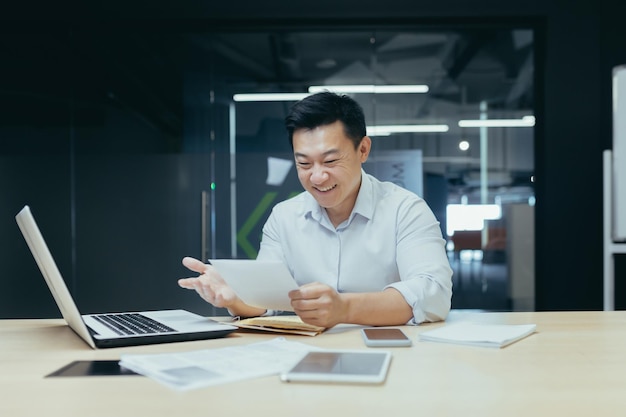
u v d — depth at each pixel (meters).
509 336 1.04
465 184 3.69
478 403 0.67
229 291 1.34
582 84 3.46
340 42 3.71
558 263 3.48
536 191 3.63
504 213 3.68
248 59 3.72
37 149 3.74
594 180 3.46
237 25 3.65
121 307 3.74
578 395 0.70
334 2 3.52
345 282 1.61
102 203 3.75
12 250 3.72
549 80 3.48
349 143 1.43
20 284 3.71
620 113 3.01
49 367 0.86
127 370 0.83
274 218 1.76
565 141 3.47
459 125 3.68
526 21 3.57
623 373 0.81
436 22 3.60
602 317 1.35
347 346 1.00
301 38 3.71
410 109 3.69
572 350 0.97
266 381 0.76
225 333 1.12
